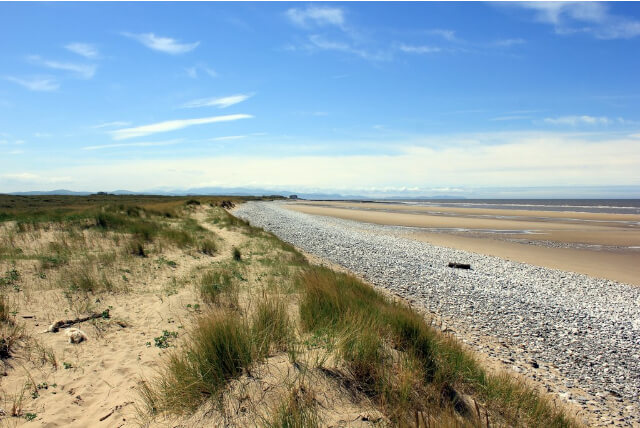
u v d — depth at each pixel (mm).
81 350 5512
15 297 7109
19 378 4566
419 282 13727
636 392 6336
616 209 77438
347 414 3799
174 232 16156
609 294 13531
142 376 4871
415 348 5324
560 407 5406
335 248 21312
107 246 12523
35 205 38094
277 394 3918
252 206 68375
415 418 3912
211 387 4027
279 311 5973
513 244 26031
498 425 4270
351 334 4977
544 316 10438
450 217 51219
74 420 3869
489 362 6910
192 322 6895
